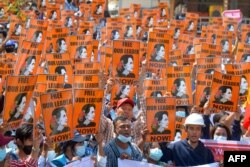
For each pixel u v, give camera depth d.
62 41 20.84
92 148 13.01
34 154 11.42
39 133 11.65
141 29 28.38
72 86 15.30
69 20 27.94
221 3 48.88
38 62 17.17
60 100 11.86
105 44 21.45
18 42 23.42
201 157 12.32
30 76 11.90
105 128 13.00
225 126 14.40
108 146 11.91
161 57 18.00
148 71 18.02
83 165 11.73
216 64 18.02
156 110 12.70
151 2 47.41
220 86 14.56
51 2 30.39
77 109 12.30
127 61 15.61
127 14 31.02
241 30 28.77
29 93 11.95
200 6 48.62
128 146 12.01
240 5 49.28
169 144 12.61
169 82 15.77
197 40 23.22
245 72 16.39
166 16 32.91
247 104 15.49
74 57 20.33
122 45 15.62
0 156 10.98
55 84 14.48
